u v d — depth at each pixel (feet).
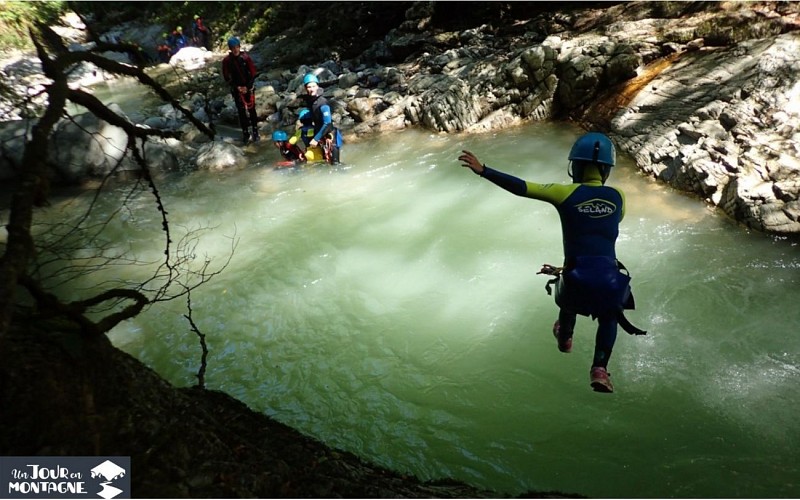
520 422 12.50
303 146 31.35
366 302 17.11
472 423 12.59
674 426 11.89
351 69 44.19
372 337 15.62
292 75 44.19
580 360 14.03
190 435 7.84
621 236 18.72
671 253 17.51
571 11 39.60
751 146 19.86
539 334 15.08
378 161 27.78
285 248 20.33
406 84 36.76
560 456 11.52
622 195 10.12
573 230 9.90
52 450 6.55
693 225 18.76
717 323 14.56
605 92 27.94
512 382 13.62
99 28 76.64
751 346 13.70
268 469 7.97
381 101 34.68
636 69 27.27
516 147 27.14
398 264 18.92
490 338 15.16
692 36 27.32
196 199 24.97
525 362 14.20
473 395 13.38
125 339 15.84
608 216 9.84
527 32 39.27
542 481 10.95
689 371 13.23
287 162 28.04
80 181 26.63
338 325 16.19
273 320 16.53
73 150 26.20
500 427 12.41
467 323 15.84
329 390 13.84
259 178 26.99
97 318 16.33
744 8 27.61
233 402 10.85
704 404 12.31
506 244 19.40
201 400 10.39
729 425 11.72
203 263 19.60
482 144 28.09
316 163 27.84
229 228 22.13
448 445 12.03
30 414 6.71
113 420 7.43
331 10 54.54
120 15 79.00
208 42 65.72
